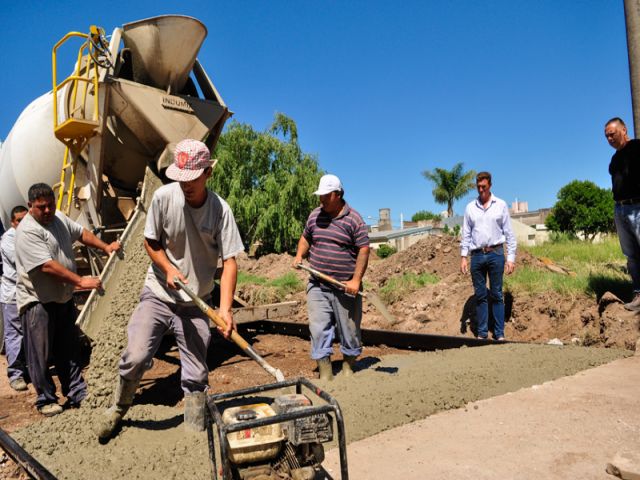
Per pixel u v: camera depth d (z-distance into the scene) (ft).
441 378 14.69
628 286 21.90
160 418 12.82
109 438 11.58
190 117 22.85
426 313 27.43
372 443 10.75
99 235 21.83
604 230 96.99
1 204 27.55
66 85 22.25
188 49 22.21
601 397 12.54
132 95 21.34
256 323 28.53
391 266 38.58
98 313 17.43
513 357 16.71
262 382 17.43
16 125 26.50
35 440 11.46
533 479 8.78
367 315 29.40
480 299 22.43
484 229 21.80
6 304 18.03
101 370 14.84
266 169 95.91
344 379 15.85
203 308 10.14
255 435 7.94
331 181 15.84
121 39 21.50
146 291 11.65
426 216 204.64
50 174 24.61
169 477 9.47
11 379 18.08
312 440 7.75
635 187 18.16
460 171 150.00
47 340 13.88
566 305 22.59
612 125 18.49
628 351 16.84
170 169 10.50
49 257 13.43
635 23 21.13
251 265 55.01
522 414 11.81
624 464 8.71
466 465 9.45
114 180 23.58
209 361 21.16
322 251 16.22
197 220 11.14
